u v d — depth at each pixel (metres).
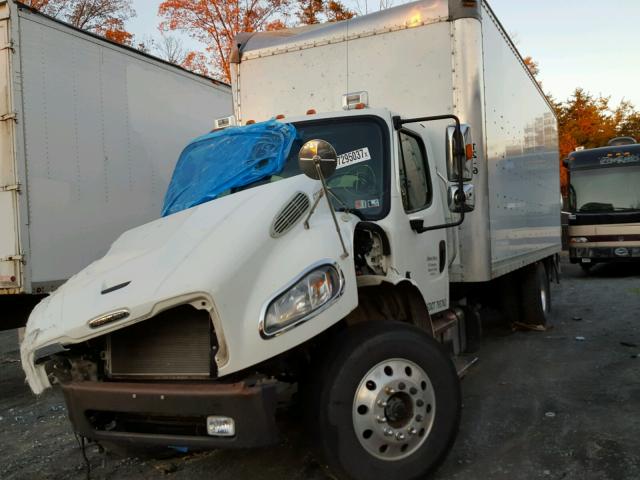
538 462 4.07
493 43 6.32
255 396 2.97
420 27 5.74
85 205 7.07
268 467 4.18
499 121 6.50
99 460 4.52
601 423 4.73
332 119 4.70
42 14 6.59
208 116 9.41
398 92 5.80
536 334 8.48
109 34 21.39
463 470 3.99
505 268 6.64
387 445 3.50
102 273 3.59
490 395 5.66
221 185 4.32
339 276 3.36
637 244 14.86
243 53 6.64
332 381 3.37
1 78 6.25
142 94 8.02
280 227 3.40
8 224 6.24
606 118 32.62
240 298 3.09
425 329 4.25
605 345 7.49
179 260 3.27
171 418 3.26
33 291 6.32
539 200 9.01
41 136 6.52
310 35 6.33
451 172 4.38
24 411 5.97
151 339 3.33
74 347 3.40
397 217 4.34
